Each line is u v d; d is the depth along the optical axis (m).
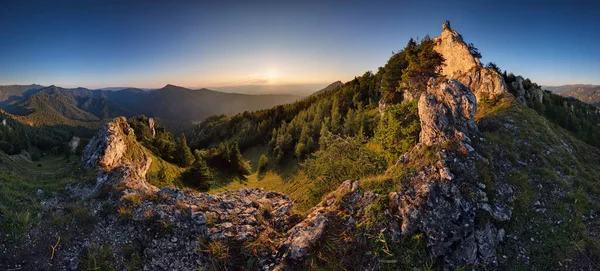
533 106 40.72
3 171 17.45
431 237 12.30
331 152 25.91
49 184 16.72
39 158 66.38
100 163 21.73
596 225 13.20
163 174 45.59
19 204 13.45
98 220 13.32
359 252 12.16
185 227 13.30
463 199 13.34
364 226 13.01
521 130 22.34
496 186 14.87
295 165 61.50
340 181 21.81
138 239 12.48
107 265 11.10
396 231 12.73
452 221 12.62
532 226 13.41
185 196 15.95
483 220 12.96
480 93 38.50
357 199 14.60
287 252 12.34
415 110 22.78
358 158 23.30
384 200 13.89
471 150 16.08
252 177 70.69
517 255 12.33
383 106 55.41
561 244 12.40
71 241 11.91
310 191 23.72
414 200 13.44
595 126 42.00
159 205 14.44
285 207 16.20
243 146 105.38
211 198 16.31
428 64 45.03
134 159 35.25
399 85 52.78
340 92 88.62
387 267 11.72
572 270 11.40
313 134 69.94
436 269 11.77
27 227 11.90
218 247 12.34
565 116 40.44
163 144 67.50
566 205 14.33
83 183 17.11
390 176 15.58
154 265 11.51
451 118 18.12
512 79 43.56
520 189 15.15
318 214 14.10
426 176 14.50
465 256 12.01
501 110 30.53
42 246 11.29
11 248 10.77
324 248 12.31
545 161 18.00
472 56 44.09
